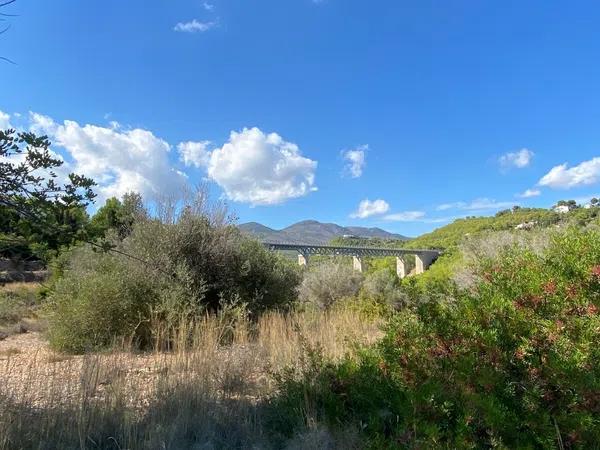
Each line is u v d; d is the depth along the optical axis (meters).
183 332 6.08
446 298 3.71
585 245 3.52
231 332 7.34
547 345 2.88
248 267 9.81
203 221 9.78
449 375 2.98
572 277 3.27
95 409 3.41
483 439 2.58
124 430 3.17
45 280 12.98
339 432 2.92
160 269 7.30
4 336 10.27
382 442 2.60
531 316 3.13
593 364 2.64
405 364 3.18
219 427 3.39
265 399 3.83
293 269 11.55
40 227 3.18
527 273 3.52
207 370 4.34
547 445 2.39
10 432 3.02
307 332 6.18
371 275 14.84
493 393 2.66
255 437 3.17
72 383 4.50
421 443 2.39
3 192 3.05
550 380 2.58
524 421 2.51
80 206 3.32
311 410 3.26
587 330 2.83
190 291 8.30
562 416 2.42
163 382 4.02
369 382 3.24
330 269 14.72
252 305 9.72
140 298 7.94
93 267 8.60
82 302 7.64
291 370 3.84
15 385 4.18
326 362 3.94
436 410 2.64
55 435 3.16
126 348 6.46
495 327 3.11
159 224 9.36
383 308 8.36
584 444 2.34
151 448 2.96
